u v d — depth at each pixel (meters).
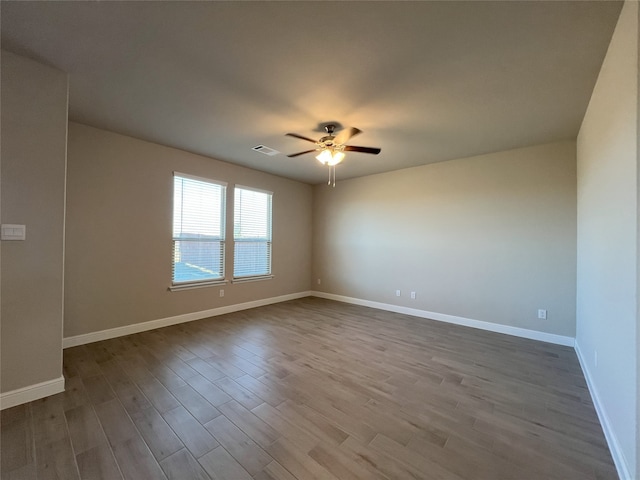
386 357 2.94
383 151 3.87
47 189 2.12
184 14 1.57
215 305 4.48
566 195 3.40
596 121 2.18
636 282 1.32
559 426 1.86
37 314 2.08
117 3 1.51
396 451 1.61
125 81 2.27
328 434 1.75
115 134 3.38
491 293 3.92
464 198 4.17
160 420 1.86
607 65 1.81
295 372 2.58
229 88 2.34
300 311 4.83
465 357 2.96
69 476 1.41
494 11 1.52
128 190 3.50
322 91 2.37
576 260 3.32
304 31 1.69
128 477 1.41
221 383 2.36
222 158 4.34
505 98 2.43
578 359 2.94
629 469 1.36
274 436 1.72
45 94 2.10
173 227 3.95
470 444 1.68
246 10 1.54
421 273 4.60
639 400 1.27
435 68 2.03
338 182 5.80
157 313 3.79
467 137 3.32
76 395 2.14
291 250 5.79
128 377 2.43
